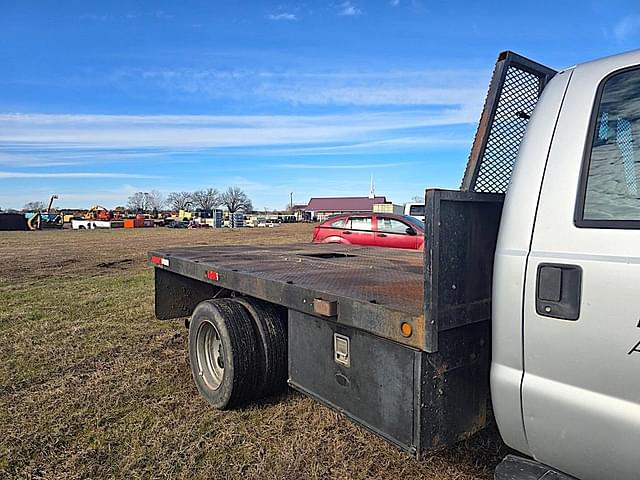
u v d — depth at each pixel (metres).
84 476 2.81
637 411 1.46
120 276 11.62
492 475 2.73
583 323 1.56
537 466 1.78
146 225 63.75
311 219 86.94
